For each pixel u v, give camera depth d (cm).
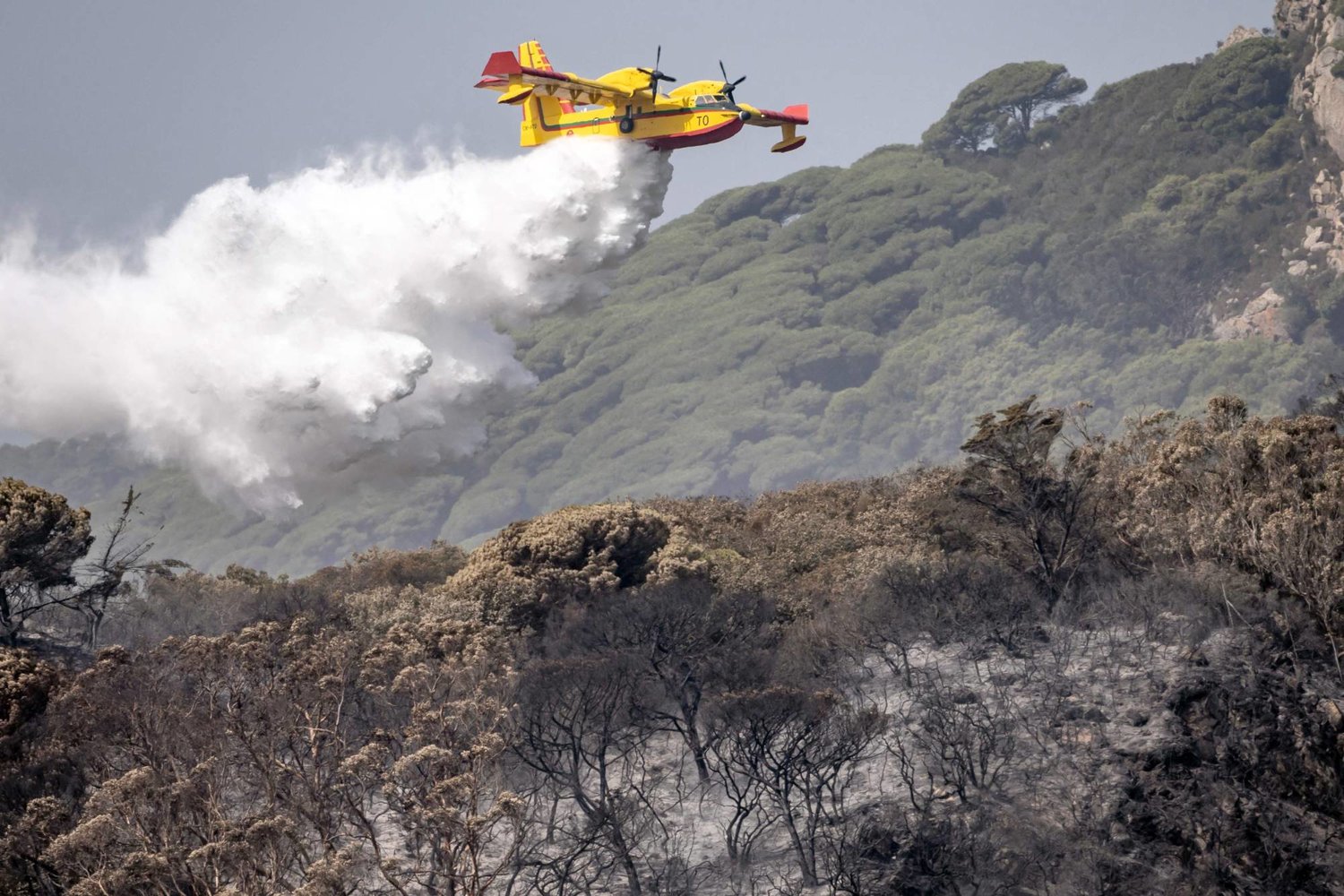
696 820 5819
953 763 5941
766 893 5291
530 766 5503
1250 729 6181
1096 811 5741
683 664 6581
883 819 5578
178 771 4784
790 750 5688
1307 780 6112
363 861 4694
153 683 5322
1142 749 5981
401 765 4634
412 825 4734
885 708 6469
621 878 5391
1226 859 5672
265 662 5416
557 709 5806
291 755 5394
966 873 5400
